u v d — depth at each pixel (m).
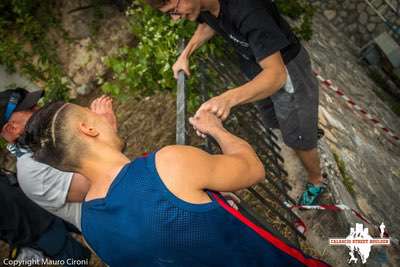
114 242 1.32
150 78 4.07
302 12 7.05
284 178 3.41
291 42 2.53
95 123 1.42
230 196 1.64
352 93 6.89
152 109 5.83
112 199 1.29
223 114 1.79
